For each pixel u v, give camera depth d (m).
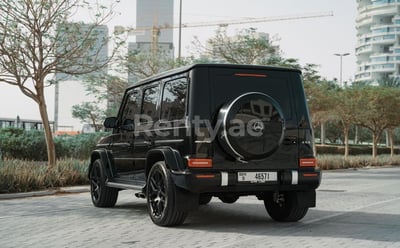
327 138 82.50
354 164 34.25
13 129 26.58
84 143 27.62
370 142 88.81
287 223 8.75
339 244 6.91
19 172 14.39
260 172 7.86
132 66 29.91
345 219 9.27
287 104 8.27
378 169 33.03
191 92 7.87
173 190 7.87
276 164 7.98
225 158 7.74
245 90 8.09
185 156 7.77
